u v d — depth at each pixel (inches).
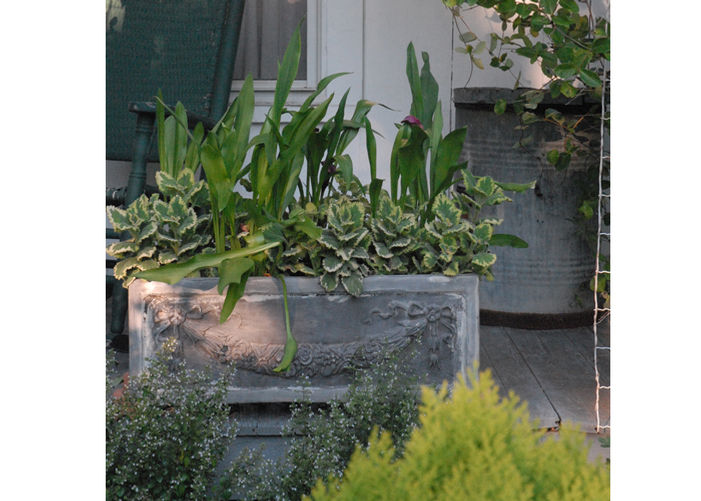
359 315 70.0
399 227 71.6
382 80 124.6
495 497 40.2
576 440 44.3
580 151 103.9
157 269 65.9
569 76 78.5
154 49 115.1
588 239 106.7
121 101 115.0
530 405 79.7
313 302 69.7
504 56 103.0
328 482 58.3
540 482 42.1
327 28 124.3
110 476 61.2
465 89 107.6
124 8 116.5
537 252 107.7
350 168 75.0
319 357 69.7
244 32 128.1
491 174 108.7
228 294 67.3
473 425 42.6
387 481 42.9
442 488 41.9
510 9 84.9
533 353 98.6
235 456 69.6
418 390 67.8
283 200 73.3
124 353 94.0
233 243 72.1
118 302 94.1
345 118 125.0
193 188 74.2
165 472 61.3
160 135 75.0
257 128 127.3
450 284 69.7
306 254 73.6
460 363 69.9
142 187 92.2
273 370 69.6
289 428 67.2
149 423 62.4
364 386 67.2
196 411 64.2
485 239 71.6
